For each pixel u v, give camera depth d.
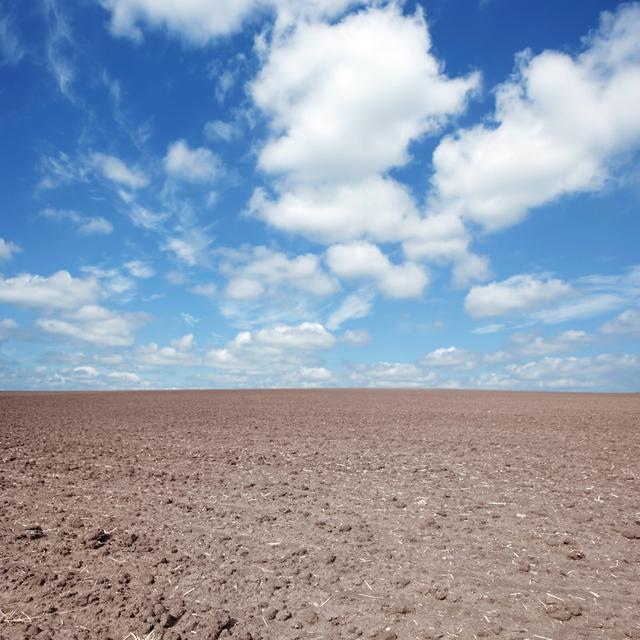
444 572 5.57
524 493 8.88
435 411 29.70
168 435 17.66
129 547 6.48
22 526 7.32
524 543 6.41
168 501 8.60
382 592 5.14
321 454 13.23
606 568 5.64
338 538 6.68
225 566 5.85
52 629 4.55
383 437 16.77
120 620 4.67
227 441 15.97
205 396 53.06
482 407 33.84
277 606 4.91
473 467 11.27
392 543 6.47
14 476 10.76
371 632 4.41
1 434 18.17
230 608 4.90
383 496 8.78
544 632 4.37
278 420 23.70
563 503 8.20
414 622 4.57
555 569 5.61
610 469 10.98
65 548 6.41
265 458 12.70
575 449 13.87
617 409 31.53
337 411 29.91
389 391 71.88
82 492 9.33
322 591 5.20
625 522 7.20
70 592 5.25
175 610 4.84
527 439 16.09
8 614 4.83
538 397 51.62
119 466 11.79
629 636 4.30
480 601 4.91
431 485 9.55
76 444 15.49
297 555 6.14
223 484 9.84
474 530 6.91
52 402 40.75
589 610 4.73
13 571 5.79
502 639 4.27
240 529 7.11
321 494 8.97
